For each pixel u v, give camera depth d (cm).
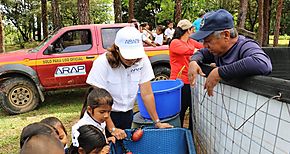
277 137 161
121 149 291
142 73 302
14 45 2911
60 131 247
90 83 285
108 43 671
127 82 291
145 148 299
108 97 260
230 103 217
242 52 209
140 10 3231
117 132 285
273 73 336
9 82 633
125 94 295
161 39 948
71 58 649
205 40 223
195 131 346
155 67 698
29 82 645
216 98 245
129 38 265
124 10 3234
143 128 306
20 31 3250
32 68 634
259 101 177
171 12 2364
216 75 200
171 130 298
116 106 299
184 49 400
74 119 584
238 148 207
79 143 225
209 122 271
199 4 2312
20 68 627
